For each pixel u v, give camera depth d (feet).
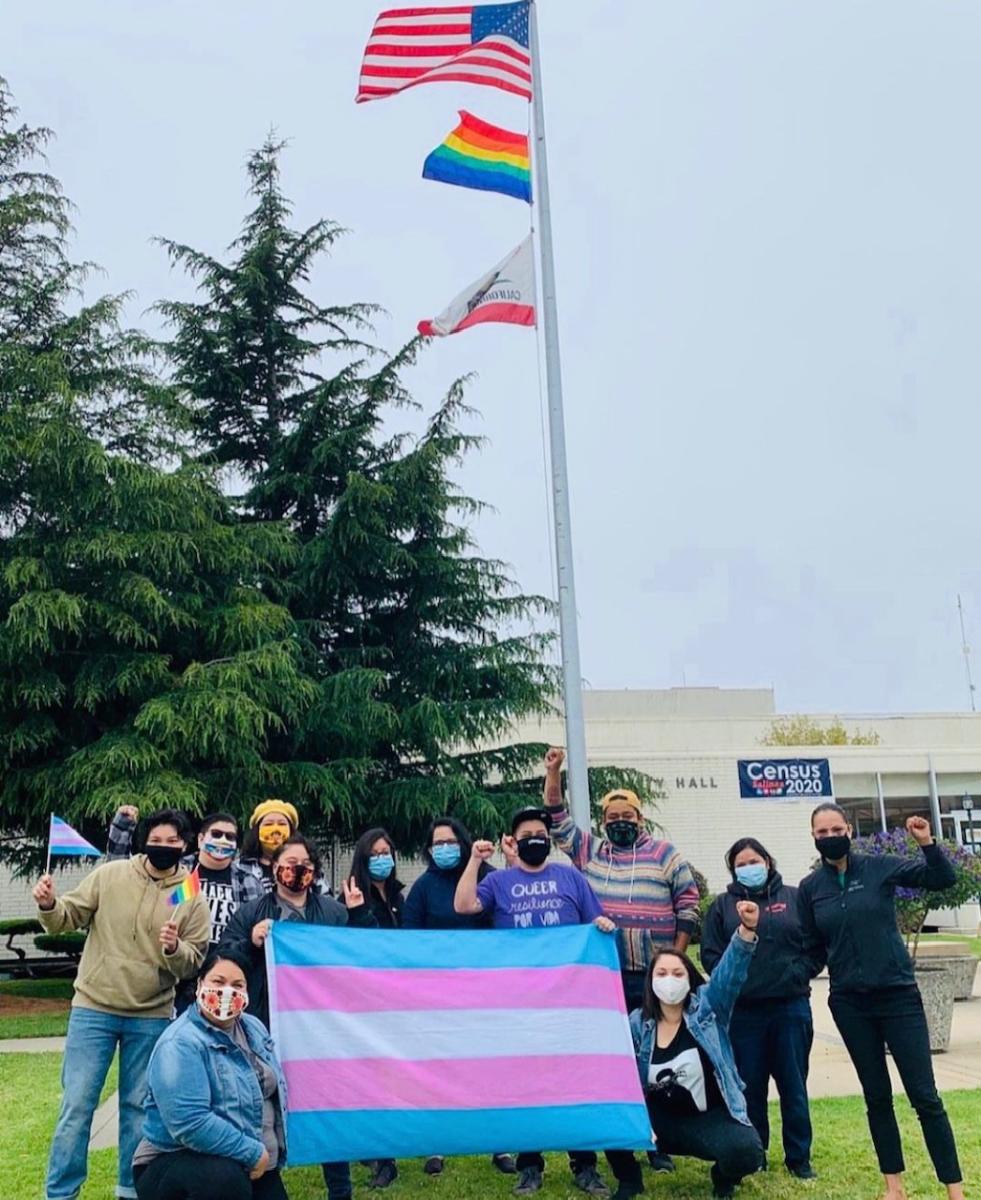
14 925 68.59
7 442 47.29
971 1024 38.24
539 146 39.75
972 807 103.55
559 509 36.73
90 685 48.01
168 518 51.26
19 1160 21.38
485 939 20.11
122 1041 18.29
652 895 21.65
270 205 67.72
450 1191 19.70
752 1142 18.33
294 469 65.10
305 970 19.04
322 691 54.29
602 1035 19.54
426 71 39.27
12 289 57.11
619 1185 19.34
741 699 162.20
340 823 58.80
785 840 88.02
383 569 61.62
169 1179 15.20
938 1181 19.38
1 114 58.34
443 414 62.18
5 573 46.11
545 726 108.37
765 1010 20.89
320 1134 18.02
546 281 38.83
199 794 46.32
